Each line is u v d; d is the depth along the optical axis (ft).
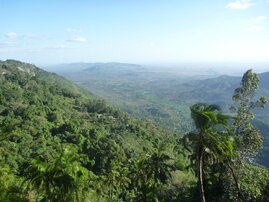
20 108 496.64
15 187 157.48
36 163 122.31
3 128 182.19
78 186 122.11
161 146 201.98
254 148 149.38
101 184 255.70
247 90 152.66
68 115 559.79
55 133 449.06
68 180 120.16
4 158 315.58
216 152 120.98
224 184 148.36
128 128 545.03
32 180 122.52
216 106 124.67
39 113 503.20
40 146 375.45
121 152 393.09
